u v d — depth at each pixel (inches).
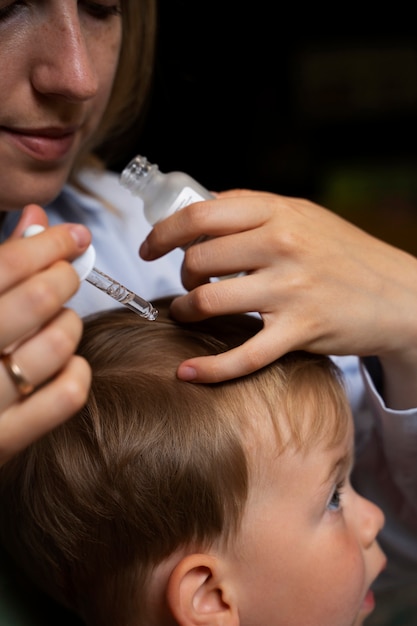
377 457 55.8
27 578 47.3
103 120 59.3
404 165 143.1
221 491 41.7
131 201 63.3
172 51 97.0
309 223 41.9
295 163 139.1
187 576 41.6
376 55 139.9
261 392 43.0
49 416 31.1
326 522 44.9
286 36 134.9
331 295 41.4
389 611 58.9
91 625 45.4
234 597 43.0
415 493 55.1
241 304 39.7
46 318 30.4
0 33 40.4
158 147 118.2
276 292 39.9
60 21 40.4
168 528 41.5
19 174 44.2
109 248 59.5
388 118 143.3
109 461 41.2
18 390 30.5
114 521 41.6
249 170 134.7
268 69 134.7
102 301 56.4
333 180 141.1
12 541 45.8
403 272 44.9
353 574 45.2
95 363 43.6
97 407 41.9
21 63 41.1
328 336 41.9
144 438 41.1
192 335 44.0
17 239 32.0
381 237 126.3
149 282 59.8
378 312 43.3
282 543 43.0
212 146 129.0
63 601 46.4
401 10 136.6
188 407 41.7
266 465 42.7
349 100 141.7
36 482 42.8
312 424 43.8
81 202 60.2
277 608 43.7
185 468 41.2
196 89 123.3
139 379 42.3
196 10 121.5
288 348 40.4
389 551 58.7
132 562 42.4
